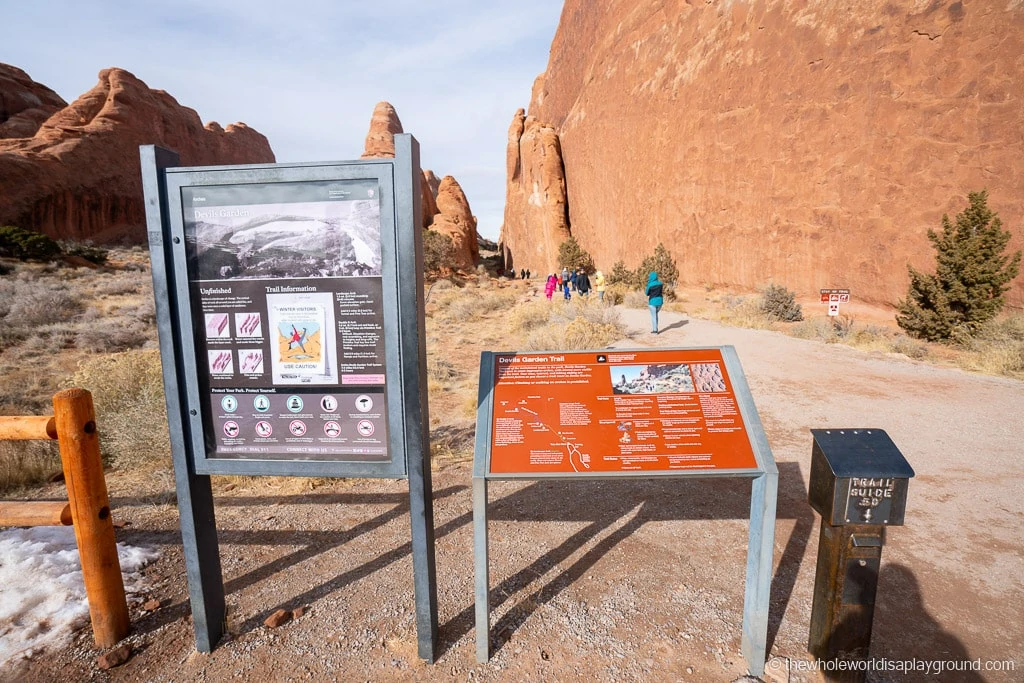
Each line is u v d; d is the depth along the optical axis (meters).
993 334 11.26
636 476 2.39
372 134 79.44
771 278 23.09
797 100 21.80
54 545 3.53
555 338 11.07
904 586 3.08
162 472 4.90
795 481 4.61
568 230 49.00
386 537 3.78
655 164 31.25
